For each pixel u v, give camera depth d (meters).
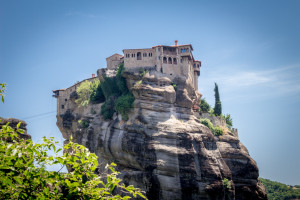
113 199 16.31
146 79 77.75
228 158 78.06
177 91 79.69
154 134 70.00
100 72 85.75
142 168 69.06
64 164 14.88
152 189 66.12
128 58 82.31
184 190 65.06
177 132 69.88
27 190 14.91
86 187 15.94
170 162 66.81
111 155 75.62
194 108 84.81
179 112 77.06
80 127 85.06
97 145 78.44
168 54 83.56
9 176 14.55
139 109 73.94
